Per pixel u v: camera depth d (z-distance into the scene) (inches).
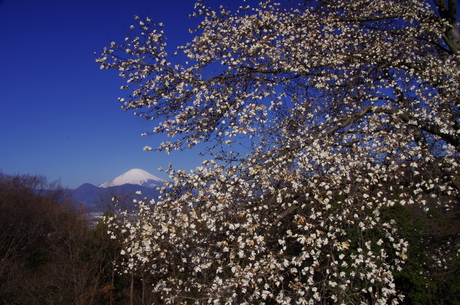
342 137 240.8
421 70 269.9
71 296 605.3
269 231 199.2
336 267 175.6
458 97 242.1
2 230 849.5
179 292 205.9
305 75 266.2
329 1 317.1
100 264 678.5
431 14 295.3
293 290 175.0
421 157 204.2
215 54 258.4
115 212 315.3
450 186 202.5
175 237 185.8
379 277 179.0
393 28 315.3
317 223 188.1
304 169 201.9
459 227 343.6
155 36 235.3
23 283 644.1
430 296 369.4
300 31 279.9
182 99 238.7
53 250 762.8
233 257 173.9
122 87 240.2
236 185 186.9
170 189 191.9
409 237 311.9
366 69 283.9
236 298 171.6
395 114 239.6
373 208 202.7
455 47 290.0
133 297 636.1
